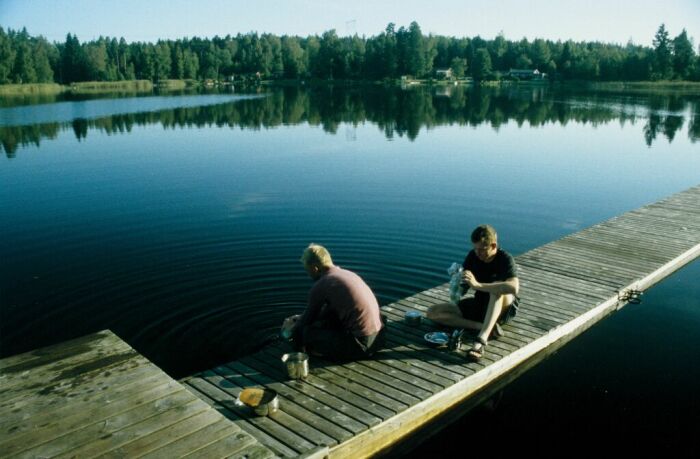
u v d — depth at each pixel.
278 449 3.99
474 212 12.55
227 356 6.01
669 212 11.97
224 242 10.05
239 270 8.56
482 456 4.52
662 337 6.51
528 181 16.12
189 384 4.88
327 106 45.72
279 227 11.07
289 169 17.81
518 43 115.12
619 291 7.32
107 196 13.91
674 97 58.09
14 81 78.00
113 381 4.06
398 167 18.25
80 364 4.30
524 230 11.30
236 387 4.83
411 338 5.75
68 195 14.05
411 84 97.50
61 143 23.56
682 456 4.39
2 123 31.34
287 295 7.56
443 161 19.47
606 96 60.34
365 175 16.80
